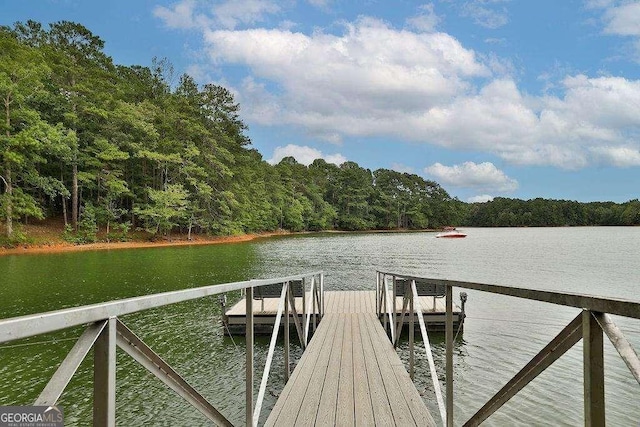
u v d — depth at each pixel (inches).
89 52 1513.3
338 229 2871.6
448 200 3624.5
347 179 2977.4
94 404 42.6
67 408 168.6
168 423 164.7
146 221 1280.8
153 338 283.1
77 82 1170.6
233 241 1445.6
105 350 42.9
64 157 1058.7
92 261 703.1
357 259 870.4
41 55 1060.5
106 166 1209.4
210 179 1476.4
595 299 42.8
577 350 238.2
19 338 30.1
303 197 2512.3
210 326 313.6
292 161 3499.0
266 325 297.0
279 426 110.6
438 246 1298.0
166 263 692.7
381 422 112.9
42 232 1039.0
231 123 1872.5
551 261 801.6
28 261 694.5
